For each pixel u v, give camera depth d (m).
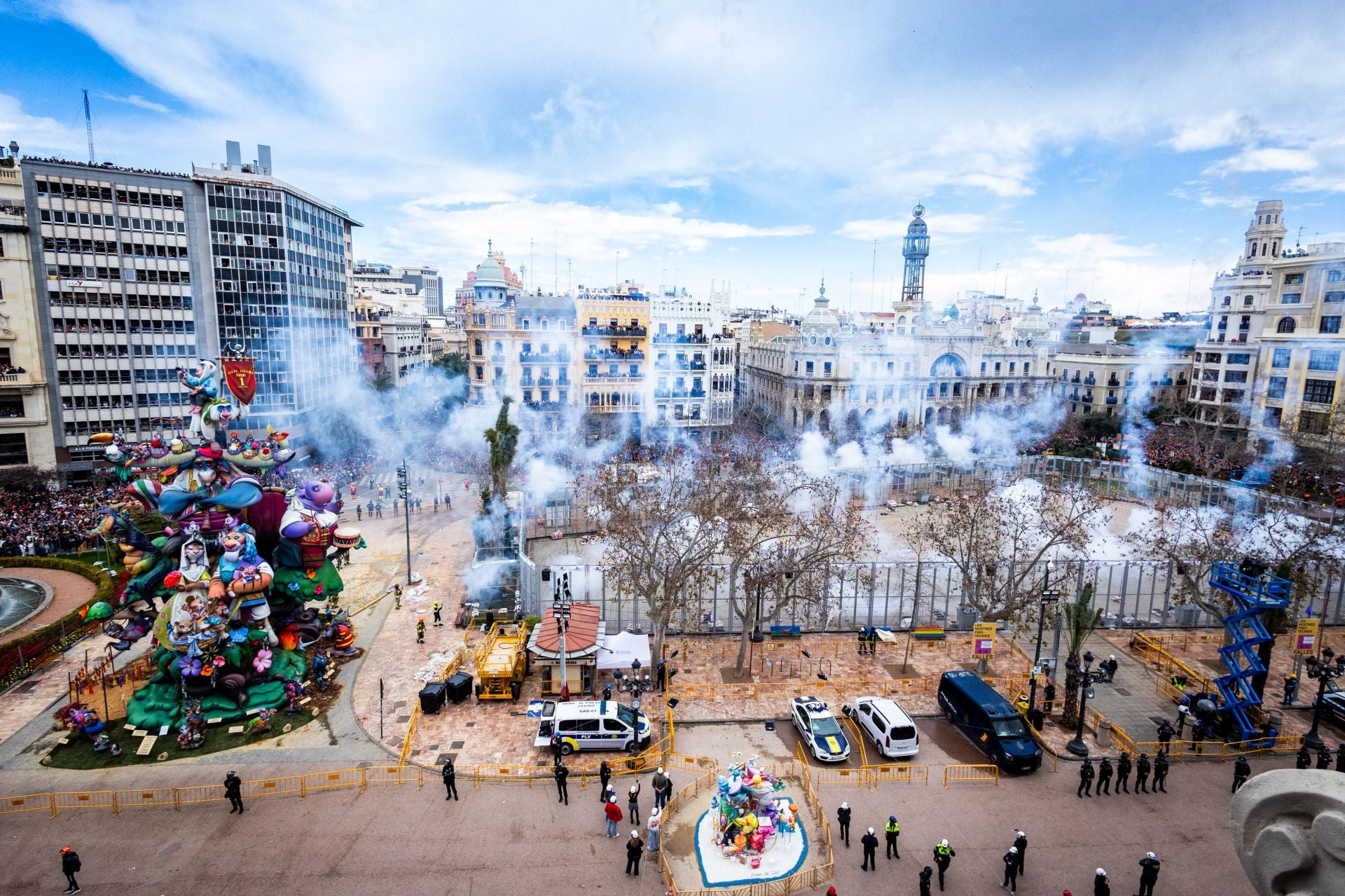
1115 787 31.50
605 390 101.31
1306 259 91.12
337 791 30.42
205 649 35.16
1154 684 41.34
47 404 74.31
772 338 128.38
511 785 31.03
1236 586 38.69
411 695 38.50
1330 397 86.81
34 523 60.00
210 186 79.44
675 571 42.47
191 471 37.00
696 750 33.97
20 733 34.25
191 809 29.06
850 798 30.48
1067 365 130.88
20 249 71.75
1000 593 46.03
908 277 151.00
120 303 77.06
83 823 28.14
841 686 40.38
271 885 24.98
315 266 92.50
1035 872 26.12
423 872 25.73
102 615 37.72
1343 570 45.88
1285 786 10.42
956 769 32.69
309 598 40.88
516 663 39.38
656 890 25.05
